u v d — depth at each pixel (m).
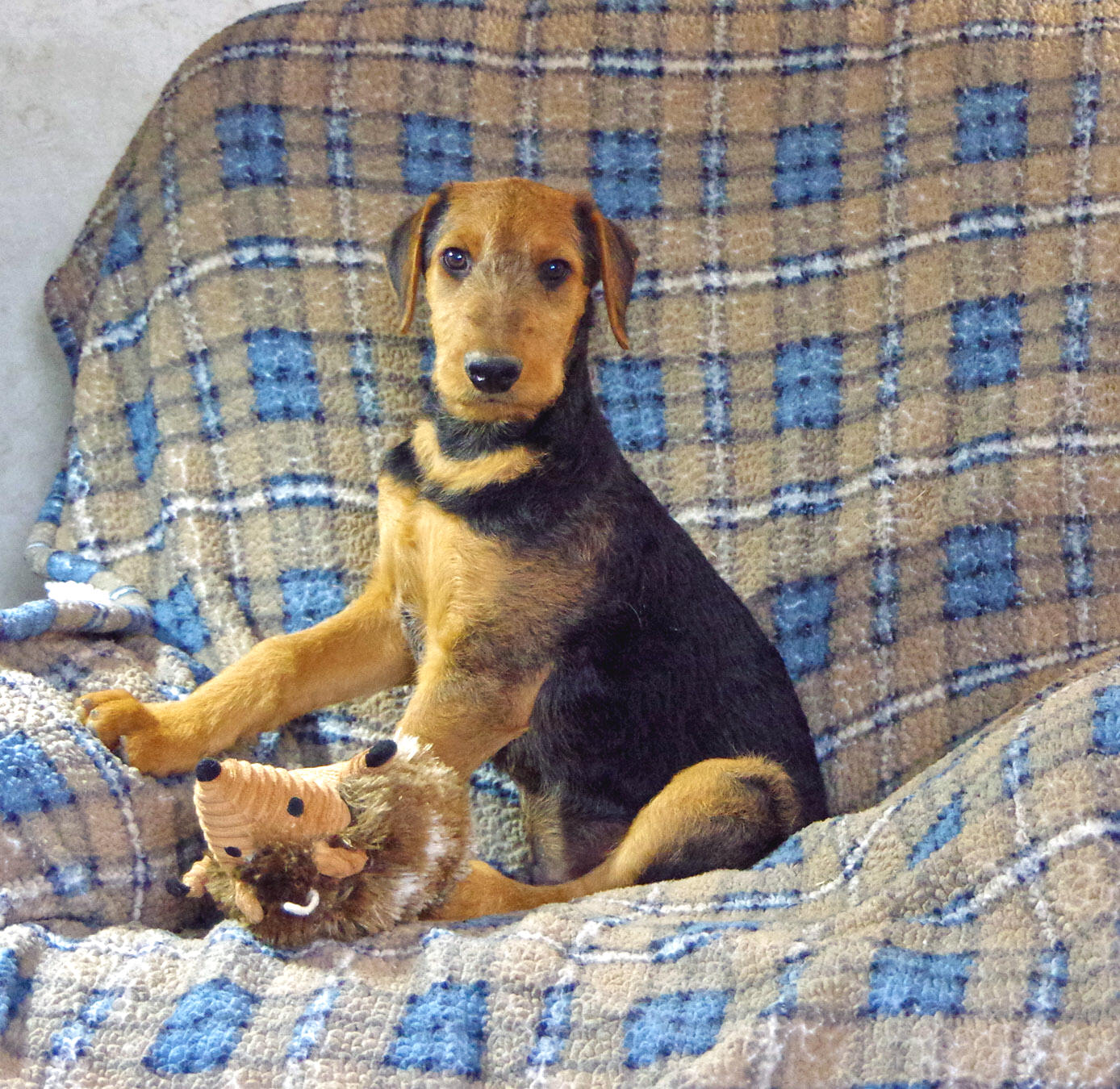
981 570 1.32
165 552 1.35
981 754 1.14
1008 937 1.05
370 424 1.35
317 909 1.09
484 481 1.22
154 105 1.38
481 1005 1.06
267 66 1.32
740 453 1.34
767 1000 1.04
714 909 1.13
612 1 1.33
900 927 1.07
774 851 1.20
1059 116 1.31
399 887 1.10
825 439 1.34
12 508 1.44
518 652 1.23
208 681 1.29
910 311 1.33
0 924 1.11
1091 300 1.31
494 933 1.11
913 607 1.33
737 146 1.33
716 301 1.34
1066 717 1.11
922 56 1.32
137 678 1.27
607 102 1.33
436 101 1.33
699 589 1.27
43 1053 1.05
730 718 1.25
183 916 1.20
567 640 1.23
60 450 1.45
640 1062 1.03
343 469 1.34
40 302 1.44
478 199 1.20
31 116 1.43
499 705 1.23
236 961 1.08
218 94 1.33
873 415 1.33
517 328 1.16
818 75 1.33
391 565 1.27
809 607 1.34
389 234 1.31
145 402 1.36
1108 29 1.31
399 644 1.29
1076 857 1.06
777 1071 1.01
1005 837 1.08
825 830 1.17
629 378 1.35
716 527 1.34
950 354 1.32
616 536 1.24
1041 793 1.09
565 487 1.23
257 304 1.34
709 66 1.33
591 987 1.07
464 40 1.33
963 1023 1.02
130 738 1.19
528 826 1.30
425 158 1.33
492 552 1.22
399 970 1.08
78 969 1.08
